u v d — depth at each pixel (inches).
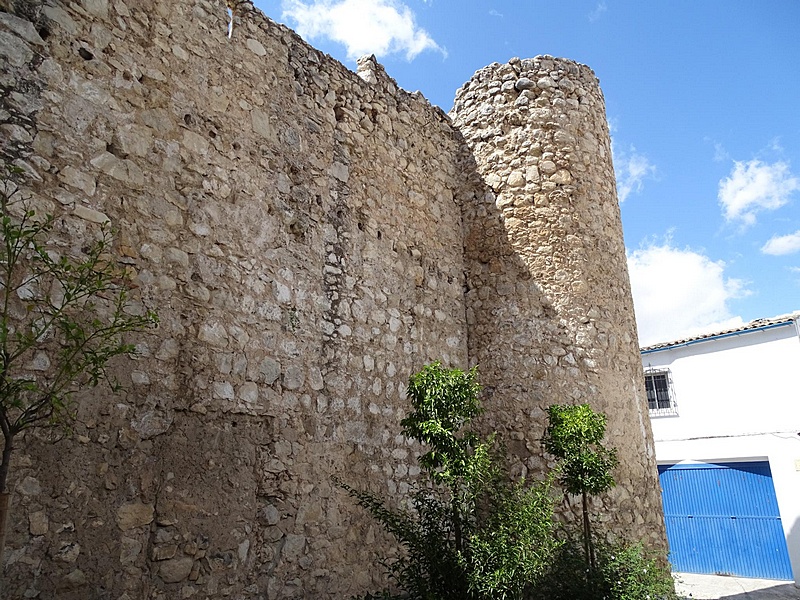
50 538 133.0
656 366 573.9
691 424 542.0
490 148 313.0
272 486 184.9
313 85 239.0
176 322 169.5
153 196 171.5
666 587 212.1
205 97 193.8
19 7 149.8
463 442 176.7
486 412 276.2
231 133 199.8
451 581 161.9
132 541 147.5
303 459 196.9
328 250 227.3
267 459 185.5
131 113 170.7
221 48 203.6
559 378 270.8
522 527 170.9
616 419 273.0
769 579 477.1
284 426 193.6
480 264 300.2
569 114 311.9
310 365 208.2
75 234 150.8
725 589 431.5
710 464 526.0
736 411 520.1
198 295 177.2
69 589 134.3
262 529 179.2
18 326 135.0
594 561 207.6
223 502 170.2
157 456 157.1
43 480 134.0
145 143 172.7
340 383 217.8
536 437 263.6
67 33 159.0
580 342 276.4
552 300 281.6
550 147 303.1
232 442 176.7
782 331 507.8
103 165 160.9
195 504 163.2
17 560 127.3
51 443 136.6
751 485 502.9
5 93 143.4
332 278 225.9
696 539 518.9
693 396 547.2
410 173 283.0
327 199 232.4
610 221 309.3
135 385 155.6
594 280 289.1
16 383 108.0
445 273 289.6
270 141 213.6
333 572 196.9
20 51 147.9
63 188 150.8
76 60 159.8
